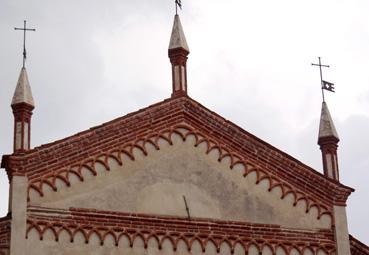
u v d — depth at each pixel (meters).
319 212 35.66
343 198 36.19
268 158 35.66
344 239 35.50
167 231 33.25
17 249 30.91
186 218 33.69
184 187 34.19
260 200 35.03
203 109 35.50
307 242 35.03
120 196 33.16
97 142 33.50
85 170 33.03
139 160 33.97
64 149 32.91
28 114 33.03
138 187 33.53
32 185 32.03
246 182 35.12
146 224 33.06
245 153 35.47
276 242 34.59
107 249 32.22
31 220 31.52
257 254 34.19
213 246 33.69
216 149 35.22
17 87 33.34
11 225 31.11
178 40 36.19
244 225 34.38
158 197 33.69
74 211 32.25
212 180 34.69
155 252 32.81
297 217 35.28
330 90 38.09
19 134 32.56
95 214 32.50
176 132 34.88
